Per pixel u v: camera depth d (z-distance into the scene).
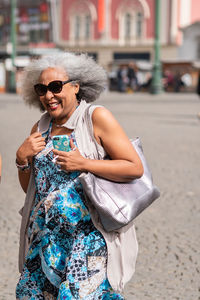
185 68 54.12
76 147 3.22
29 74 3.35
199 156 11.62
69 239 3.27
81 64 3.32
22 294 3.36
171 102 33.22
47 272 3.28
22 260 3.48
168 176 9.46
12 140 13.76
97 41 68.00
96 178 3.21
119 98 37.69
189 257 5.51
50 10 67.25
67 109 3.32
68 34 69.62
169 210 7.25
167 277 5.01
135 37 66.44
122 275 3.29
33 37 68.75
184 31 62.78
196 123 19.19
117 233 3.28
